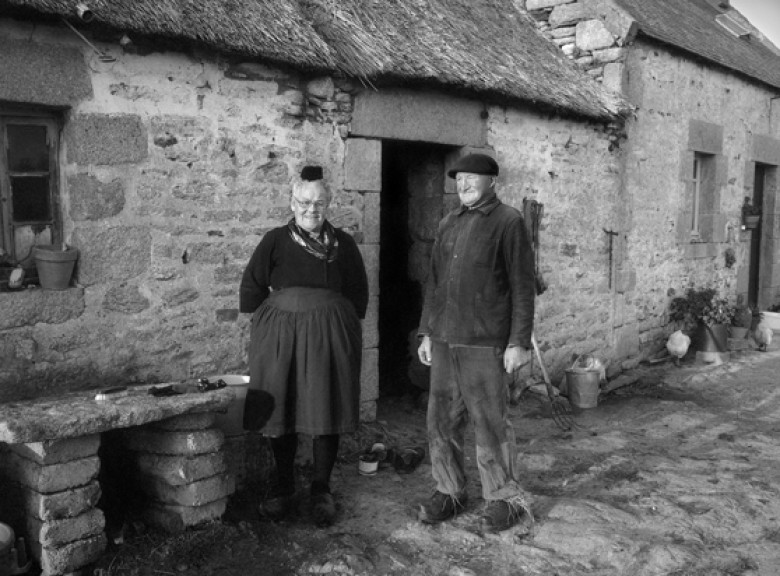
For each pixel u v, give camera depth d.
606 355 8.18
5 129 3.87
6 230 3.90
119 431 4.00
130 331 4.27
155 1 4.14
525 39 7.69
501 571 3.68
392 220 6.80
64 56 3.89
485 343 3.85
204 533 3.77
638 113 8.35
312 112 5.07
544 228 7.15
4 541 3.29
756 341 9.85
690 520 4.29
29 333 3.86
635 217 8.50
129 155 4.20
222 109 4.59
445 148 6.33
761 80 10.75
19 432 3.11
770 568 3.78
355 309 4.19
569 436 5.94
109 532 3.75
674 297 9.43
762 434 6.12
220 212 4.63
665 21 9.61
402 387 6.79
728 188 10.53
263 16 4.73
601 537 3.96
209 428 3.88
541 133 7.01
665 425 6.34
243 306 4.07
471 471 5.03
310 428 3.88
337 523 4.13
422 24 6.24
